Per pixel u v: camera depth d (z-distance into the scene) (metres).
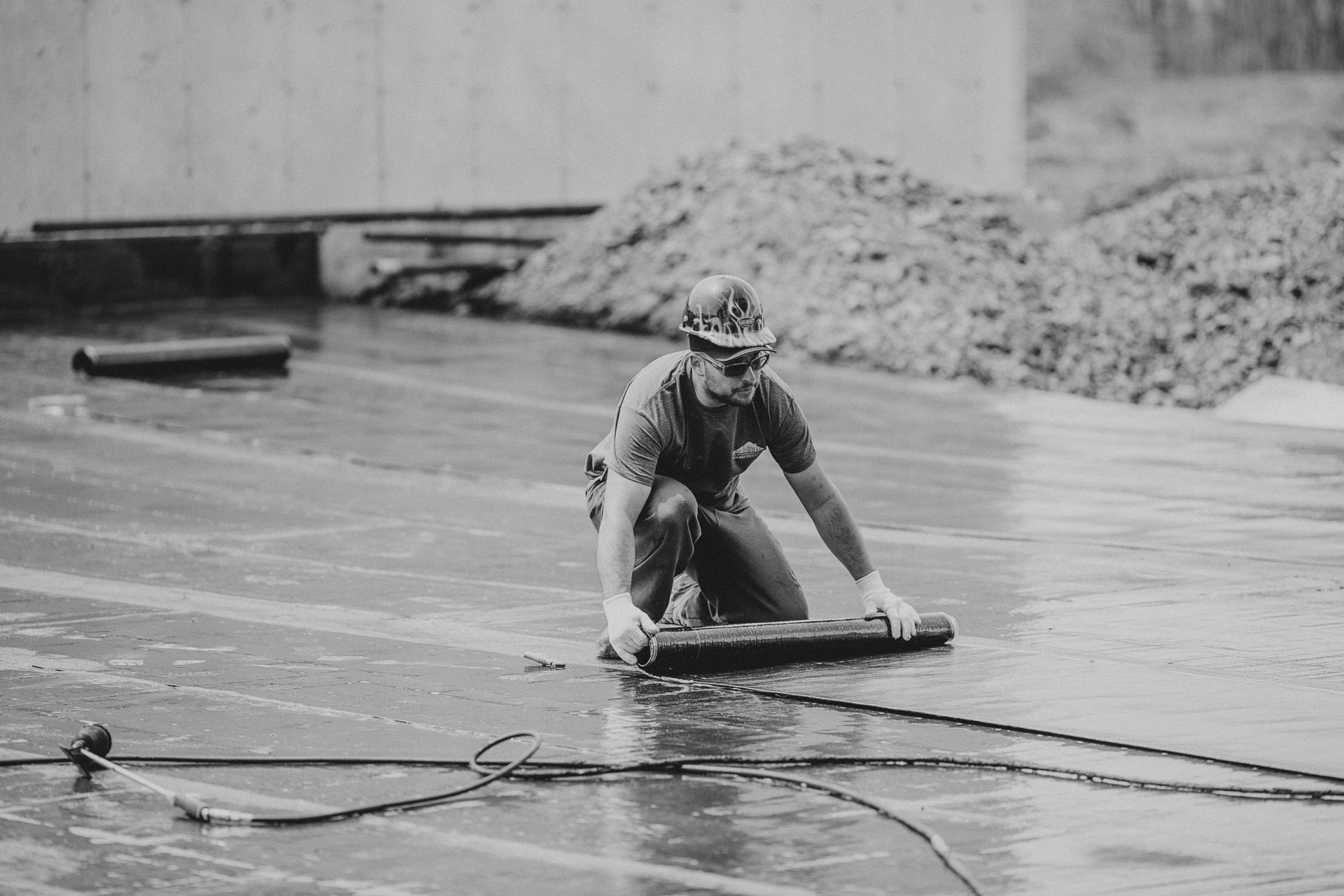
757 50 38.78
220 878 6.55
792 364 29.34
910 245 31.48
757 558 10.41
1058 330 29.47
